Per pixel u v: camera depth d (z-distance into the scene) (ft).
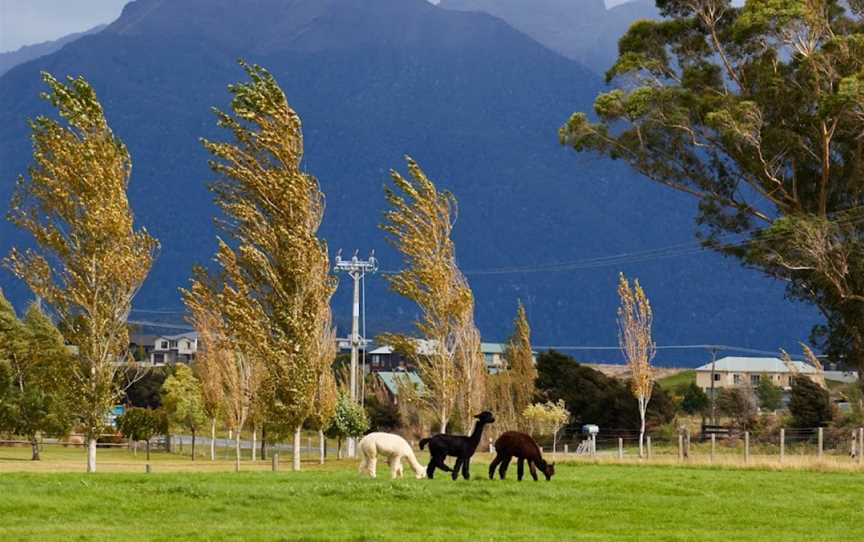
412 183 175.32
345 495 90.58
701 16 252.01
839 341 239.09
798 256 229.86
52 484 97.19
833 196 244.01
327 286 153.07
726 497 101.50
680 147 249.34
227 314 150.61
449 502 89.45
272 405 150.71
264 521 80.53
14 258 145.69
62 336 148.97
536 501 92.27
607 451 242.37
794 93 232.94
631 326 213.46
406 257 176.35
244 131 152.15
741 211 250.16
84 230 146.10
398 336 180.96
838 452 201.87
